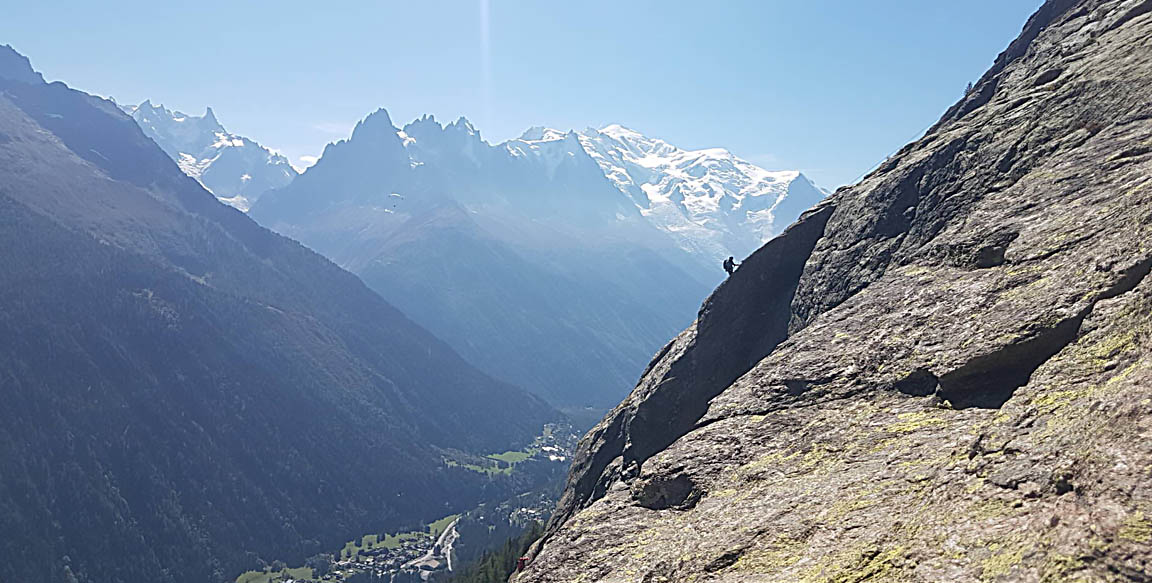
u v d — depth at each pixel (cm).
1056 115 4084
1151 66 3822
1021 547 1547
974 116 4959
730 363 5041
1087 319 2438
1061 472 1670
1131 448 1562
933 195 4300
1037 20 6272
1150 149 3203
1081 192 3259
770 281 5194
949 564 1656
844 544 2034
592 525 3175
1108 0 5372
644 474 3328
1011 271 3048
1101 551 1372
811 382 3319
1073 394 2077
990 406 2530
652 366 5934
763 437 3112
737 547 2339
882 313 3459
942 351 2881
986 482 1888
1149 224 2581
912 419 2695
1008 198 3669
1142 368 1842
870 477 2392
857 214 4769
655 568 2556
